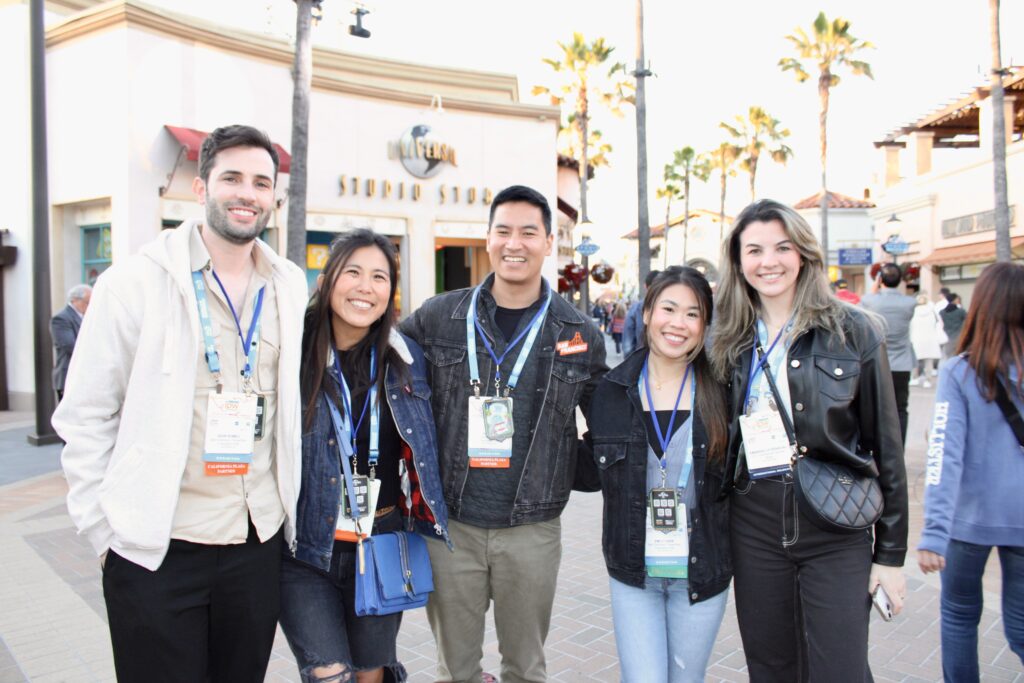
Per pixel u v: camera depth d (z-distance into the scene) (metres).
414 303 15.50
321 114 14.14
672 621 2.66
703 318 2.66
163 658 2.13
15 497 6.75
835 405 2.38
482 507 2.81
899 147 26.06
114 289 2.14
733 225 2.65
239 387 2.26
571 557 5.20
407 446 2.72
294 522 2.34
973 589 2.89
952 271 20.80
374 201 14.88
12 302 12.42
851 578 2.36
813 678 2.38
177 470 2.09
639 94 15.88
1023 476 2.73
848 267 33.09
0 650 3.68
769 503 2.47
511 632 2.94
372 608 2.43
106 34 11.34
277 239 13.60
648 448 2.69
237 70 12.67
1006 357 2.72
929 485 2.79
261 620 2.29
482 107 16.16
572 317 2.96
